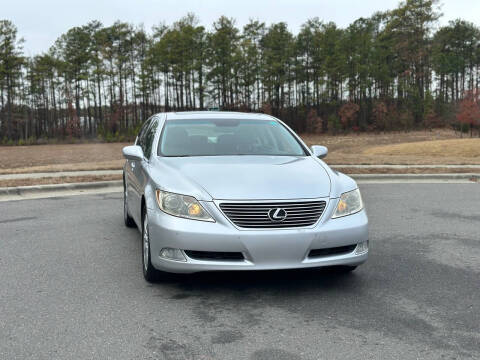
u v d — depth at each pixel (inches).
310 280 182.2
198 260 157.8
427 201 382.6
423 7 4576.8
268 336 131.6
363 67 4362.7
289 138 229.1
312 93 4724.4
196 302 159.3
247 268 155.4
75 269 198.4
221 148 212.4
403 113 4564.5
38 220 304.8
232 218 157.5
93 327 137.9
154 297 164.2
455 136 3587.6
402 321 141.9
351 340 128.6
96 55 4586.6
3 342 127.6
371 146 2719.0
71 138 4488.2
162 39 4360.2
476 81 5236.2
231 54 4394.7
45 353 121.0
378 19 5073.8
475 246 237.8
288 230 157.2
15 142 4173.2
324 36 4397.1
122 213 329.4
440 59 4845.0
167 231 159.8
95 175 529.0
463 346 124.4
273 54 4409.5
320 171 184.1
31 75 4598.9
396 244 241.4
